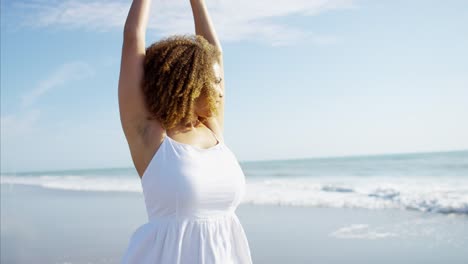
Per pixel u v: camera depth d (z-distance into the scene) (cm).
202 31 231
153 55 183
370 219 946
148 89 179
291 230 861
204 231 170
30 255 712
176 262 165
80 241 798
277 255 683
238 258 182
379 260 638
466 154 3738
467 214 948
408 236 773
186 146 173
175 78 175
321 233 823
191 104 179
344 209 1093
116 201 1436
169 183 166
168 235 167
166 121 176
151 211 173
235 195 179
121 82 182
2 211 1280
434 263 612
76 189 2116
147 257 167
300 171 3178
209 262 167
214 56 190
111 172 5188
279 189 1678
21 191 2111
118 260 654
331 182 2086
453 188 1433
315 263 630
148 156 174
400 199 1184
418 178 2069
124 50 185
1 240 839
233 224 183
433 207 1037
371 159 4081
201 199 168
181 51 180
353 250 696
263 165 4403
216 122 203
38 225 995
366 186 1695
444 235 766
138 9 189
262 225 929
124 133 182
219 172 175
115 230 896
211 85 185
